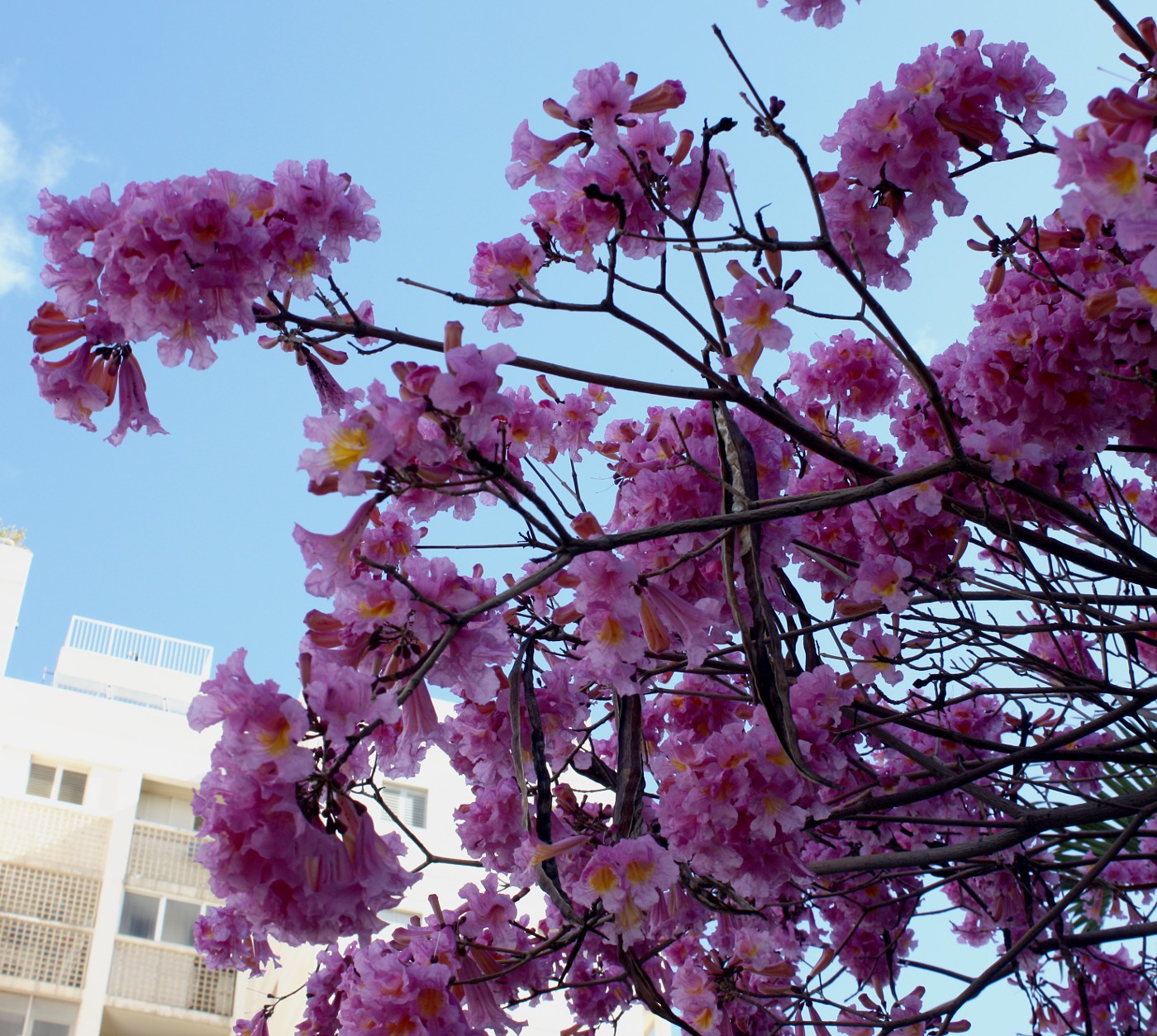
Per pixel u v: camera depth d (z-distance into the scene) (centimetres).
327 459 258
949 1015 350
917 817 370
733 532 337
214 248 277
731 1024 433
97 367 291
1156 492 485
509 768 387
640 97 323
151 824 1975
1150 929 426
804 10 336
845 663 390
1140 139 218
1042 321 360
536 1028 1591
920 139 319
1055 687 388
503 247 345
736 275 318
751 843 317
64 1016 1772
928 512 381
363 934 248
